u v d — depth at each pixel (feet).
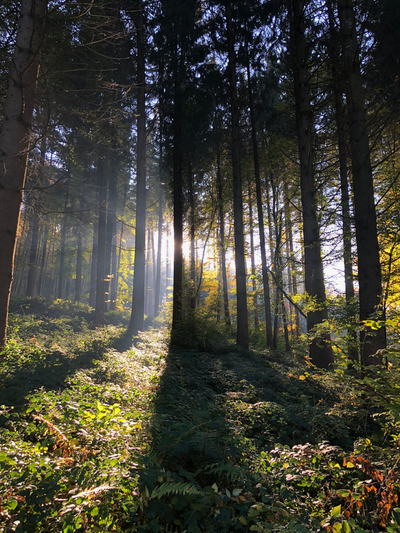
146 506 8.38
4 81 27.04
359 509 9.40
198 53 52.80
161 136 60.49
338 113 39.11
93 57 35.60
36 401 13.62
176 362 30.09
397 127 36.63
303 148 37.42
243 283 50.52
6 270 21.35
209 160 70.69
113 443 11.14
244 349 45.32
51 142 31.30
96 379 19.81
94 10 32.24
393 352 15.90
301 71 37.96
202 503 8.72
